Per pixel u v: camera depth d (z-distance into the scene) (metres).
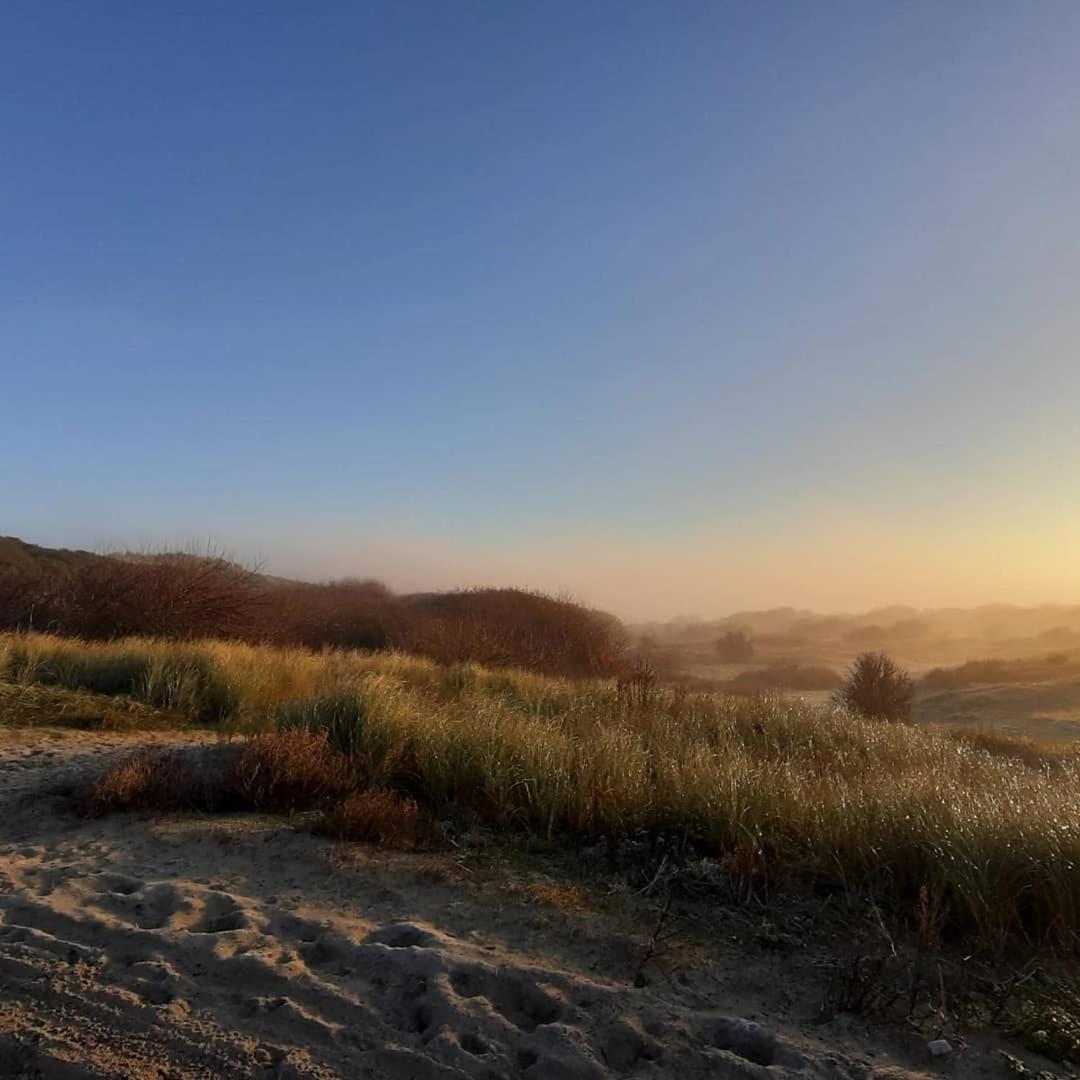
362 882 5.43
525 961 4.39
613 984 4.20
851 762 9.09
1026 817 5.46
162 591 19.33
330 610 24.75
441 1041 3.68
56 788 7.21
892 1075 3.49
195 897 5.15
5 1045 3.63
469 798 6.99
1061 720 30.48
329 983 4.16
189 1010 3.94
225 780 7.07
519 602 26.47
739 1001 4.11
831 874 5.47
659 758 7.56
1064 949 4.57
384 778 7.32
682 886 5.41
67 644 14.64
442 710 8.78
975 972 4.38
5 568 20.95
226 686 12.27
